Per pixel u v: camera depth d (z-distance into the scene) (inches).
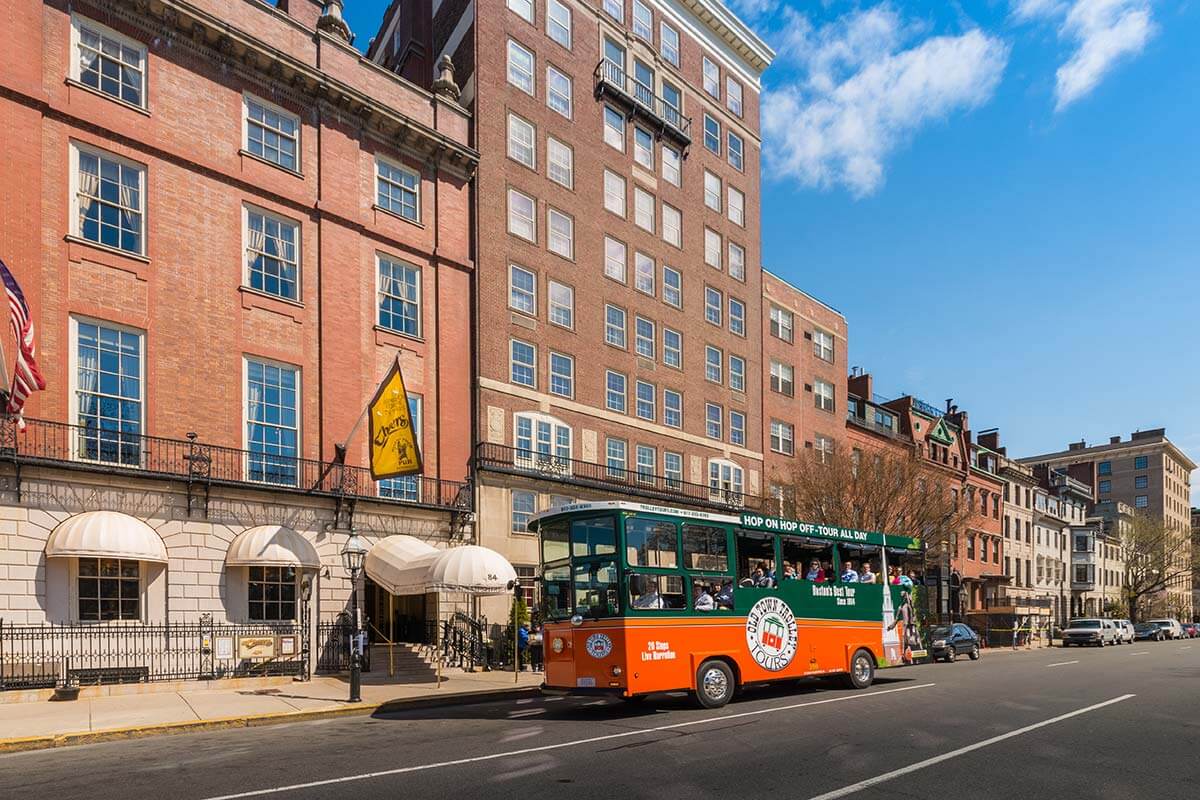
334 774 388.5
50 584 709.3
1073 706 613.3
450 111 1159.6
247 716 586.2
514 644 1013.2
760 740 467.5
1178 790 352.2
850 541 782.5
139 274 810.8
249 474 871.1
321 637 882.8
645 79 1529.3
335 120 1004.6
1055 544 3026.6
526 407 1204.5
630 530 604.1
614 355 1375.5
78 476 732.7
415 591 869.2
